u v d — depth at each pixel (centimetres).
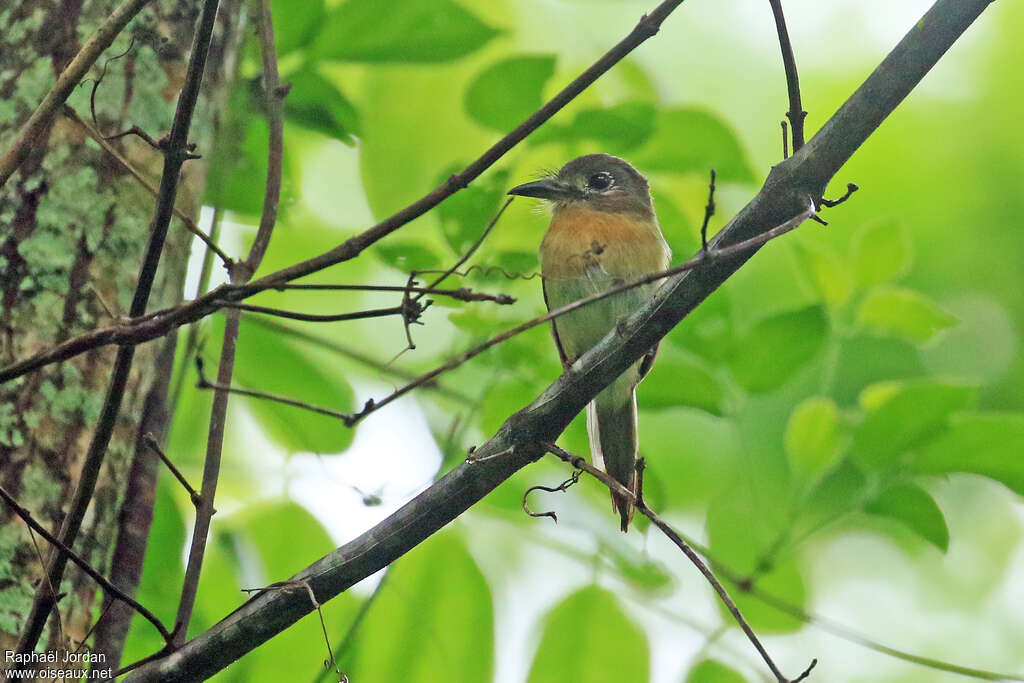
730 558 827
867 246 792
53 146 639
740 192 1200
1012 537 1318
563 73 998
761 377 797
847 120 585
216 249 609
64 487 612
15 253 625
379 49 813
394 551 610
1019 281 1254
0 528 596
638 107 799
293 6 798
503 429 625
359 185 1097
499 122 811
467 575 779
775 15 586
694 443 1112
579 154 883
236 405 879
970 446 734
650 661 762
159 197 513
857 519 1282
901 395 736
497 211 754
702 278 604
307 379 845
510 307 764
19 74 650
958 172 1280
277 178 695
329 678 768
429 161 929
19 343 614
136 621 777
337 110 846
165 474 842
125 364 514
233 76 720
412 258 742
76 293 627
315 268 531
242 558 797
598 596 772
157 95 665
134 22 667
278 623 592
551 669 760
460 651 771
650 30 562
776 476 991
